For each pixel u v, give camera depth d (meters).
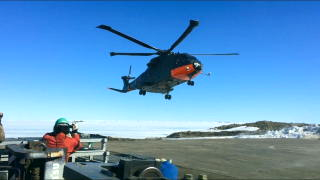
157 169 5.15
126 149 13.08
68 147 7.23
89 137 8.73
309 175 7.96
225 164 9.53
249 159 10.59
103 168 5.82
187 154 11.73
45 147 6.12
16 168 5.99
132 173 5.07
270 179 7.42
